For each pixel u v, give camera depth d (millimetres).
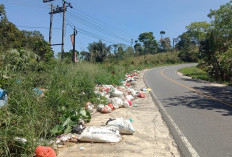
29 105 3799
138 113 6051
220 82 16516
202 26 52062
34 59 7629
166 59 63406
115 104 6598
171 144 3688
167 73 29609
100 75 12133
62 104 4824
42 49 10172
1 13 19406
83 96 6680
